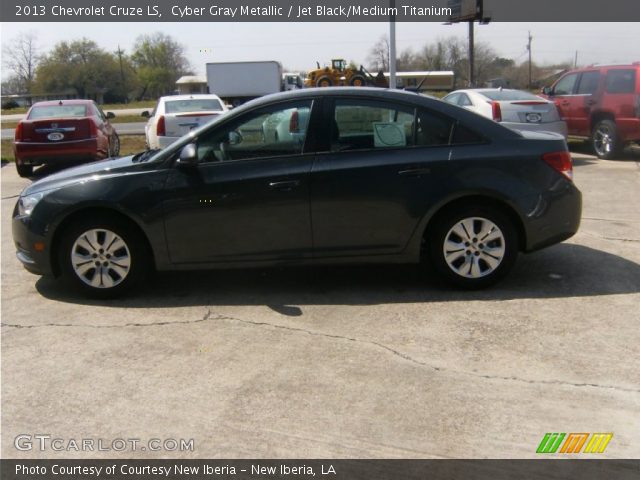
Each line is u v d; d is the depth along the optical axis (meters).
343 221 5.01
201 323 4.65
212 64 43.44
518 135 5.15
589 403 3.43
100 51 78.25
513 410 3.38
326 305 4.95
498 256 5.10
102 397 3.61
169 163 5.03
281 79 46.38
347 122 5.03
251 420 3.34
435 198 4.97
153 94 81.88
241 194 4.96
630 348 4.06
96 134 12.09
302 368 3.89
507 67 71.62
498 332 4.35
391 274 5.68
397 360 3.97
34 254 5.15
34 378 3.85
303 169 4.95
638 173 10.98
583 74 13.42
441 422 3.28
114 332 4.52
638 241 6.60
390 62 15.23
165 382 3.77
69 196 5.02
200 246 5.05
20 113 55.09
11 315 4.90
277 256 5.09
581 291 5.11
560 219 5.11
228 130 5.03
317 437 3.18
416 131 5.05
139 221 4.98
